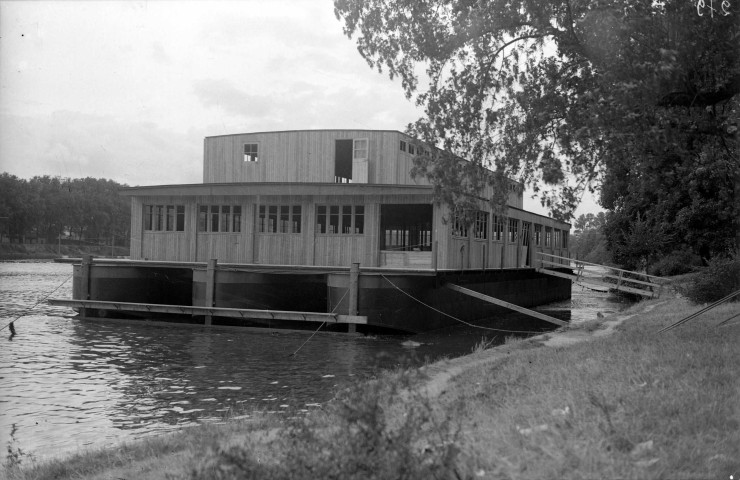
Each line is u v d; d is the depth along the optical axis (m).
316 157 36.25
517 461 5.60
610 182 16.02
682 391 7.74
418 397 5.91
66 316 33.19
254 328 28.98
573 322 34.53
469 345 25.31
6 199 107.44
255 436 8.52
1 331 28.00
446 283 29.81
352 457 4.87
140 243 35.69
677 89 13.45
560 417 6.88
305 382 17.56
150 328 29.11
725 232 36.78
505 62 16.72
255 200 33.56
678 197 39.72
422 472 4.92
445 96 16.92
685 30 13.09
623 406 7.17
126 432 12.59
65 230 127.25
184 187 33.81
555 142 15.61
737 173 17.61
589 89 14.34
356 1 17.42
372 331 27.98
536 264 44.31
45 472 8.70
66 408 14.70
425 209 38.47
